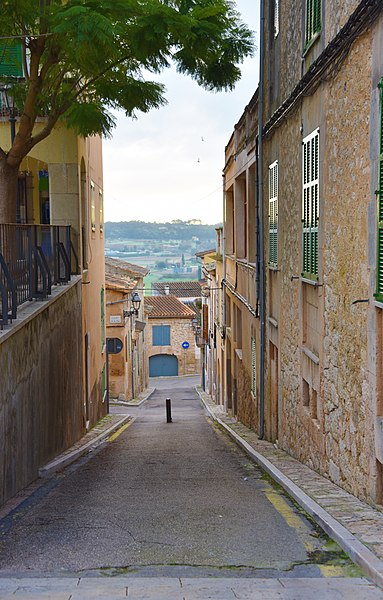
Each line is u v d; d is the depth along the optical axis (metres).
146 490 9.03
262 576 5.01
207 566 5.30
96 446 15.32
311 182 9.06
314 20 8.77
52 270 12.98
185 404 35.16
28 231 10.85
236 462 11.79
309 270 9.34
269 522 6.69
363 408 6.73
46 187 18.14
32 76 11.88
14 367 8.89
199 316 50.31
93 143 19.31
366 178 6.47
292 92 9.91
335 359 7.90
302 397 10.23
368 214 6.38
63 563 5.48
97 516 7.29
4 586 4.76
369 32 6.30
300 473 9.14
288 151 11.23
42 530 6.69
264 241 14.30
